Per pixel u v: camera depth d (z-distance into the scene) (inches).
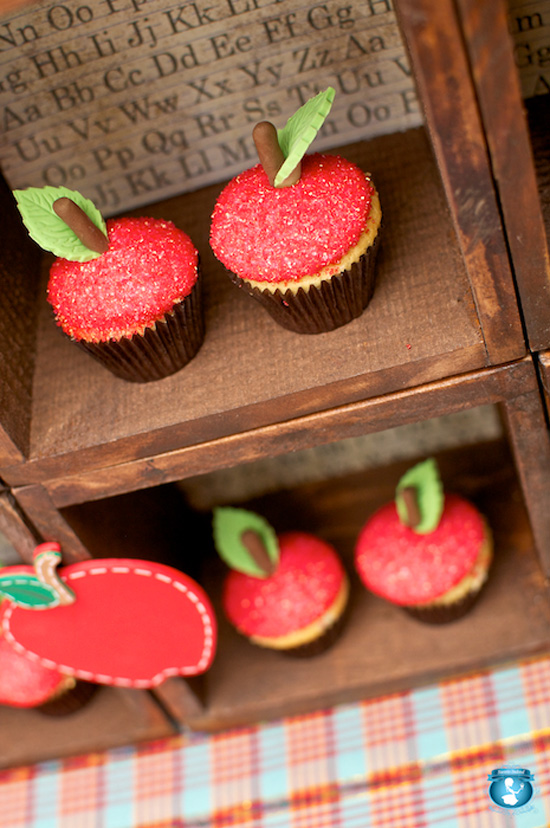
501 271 22.8
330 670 28.3
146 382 25.0
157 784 28.3
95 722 29.0
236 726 28.7
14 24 24.7
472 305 24.0
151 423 24.4
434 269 24.6
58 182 26.6
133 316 23.9
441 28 20.9
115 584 25.8
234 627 29.5
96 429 24.6
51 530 25.4
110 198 26.9
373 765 27.6
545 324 23.3
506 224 22.3
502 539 29.2
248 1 24.8
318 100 23.1
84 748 28.9
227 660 29.0
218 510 27.6
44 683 28.1
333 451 31.1
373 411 24.3
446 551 27.3
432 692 28.2
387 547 27.6
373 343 24.2
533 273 22.8
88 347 24.5
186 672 27.1
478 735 27.5
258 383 24.4
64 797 28.5
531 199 22.1
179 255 24.2
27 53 25.0
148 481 25.0
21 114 25.7
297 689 28.3
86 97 25.7
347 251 23.6
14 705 28.6
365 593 29.3
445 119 21.5
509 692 27.8
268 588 27.9
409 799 27.1
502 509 29.6
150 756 28.7
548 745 27.0
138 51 25.2
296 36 25.2
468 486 30.3
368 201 23.7
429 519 27.2
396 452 31.3
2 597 26.8
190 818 27.8
